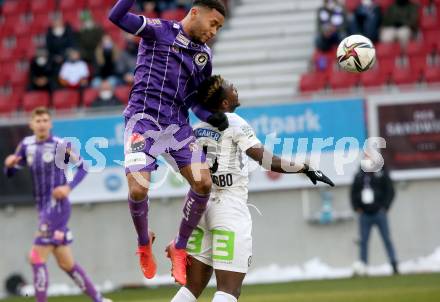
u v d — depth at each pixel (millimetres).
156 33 18516
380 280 36094
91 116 39906
